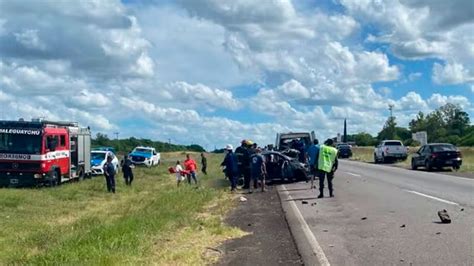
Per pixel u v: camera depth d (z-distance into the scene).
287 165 28.09
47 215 18.98
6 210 19.84
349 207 16.95
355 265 9.13
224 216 16.12
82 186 29.44
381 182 26.47
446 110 114.94
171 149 113.56
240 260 9.93
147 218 14.98
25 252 11.66
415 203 17.23
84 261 9.75
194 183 31.06
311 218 14.89
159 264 9.62
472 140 90.44
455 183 25.00
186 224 14.30
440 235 11.41
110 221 15.62
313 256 9.96
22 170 28.06
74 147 33.41
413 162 38.59
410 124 120.94
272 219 15.06
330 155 20.19
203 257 10.27
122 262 9.59
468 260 9.15
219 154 100.19
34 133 28.31
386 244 10.73
